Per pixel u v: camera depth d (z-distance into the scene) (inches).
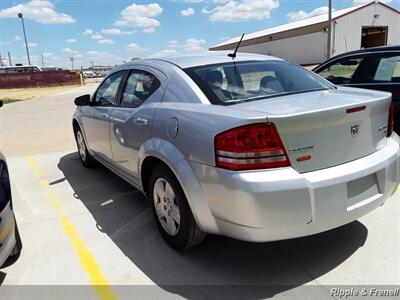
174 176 128.1
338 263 125.9
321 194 106.5
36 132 413.1
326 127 109.3
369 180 119.3
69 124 455.5
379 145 126.3
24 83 1678.2
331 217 109.7
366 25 1793.8
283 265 126.9
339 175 109.8
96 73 2965.1
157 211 144.2
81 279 125.6
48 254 141.8
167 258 134.7
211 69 142.1
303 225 106.2
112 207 183.0
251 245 139.8
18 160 287.1
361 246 134.6
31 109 672.4
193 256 134.7
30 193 209.2
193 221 126.0
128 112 158.6
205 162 112.6
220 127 109.1
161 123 132.7
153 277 124.4
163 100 140.8
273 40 2187.5
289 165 105.6
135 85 163.8
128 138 155.6
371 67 224.2
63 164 264.8
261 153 103.7
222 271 125.6
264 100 125.9
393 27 1849.2
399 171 129.4
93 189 209.2
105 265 132.7
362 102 115.4
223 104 124.3
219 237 146.1
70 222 168.2
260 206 102.6
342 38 1769.2
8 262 137.0
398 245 134.1
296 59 2031.3
